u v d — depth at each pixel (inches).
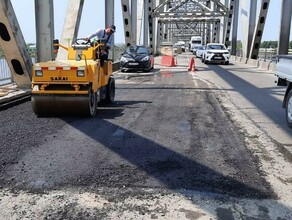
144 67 813.9
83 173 171.8
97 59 331.6
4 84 459.8
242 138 239.0
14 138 230.7
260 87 535.8
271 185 159.6
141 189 154.7
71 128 260.4
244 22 1159.0
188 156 198.8
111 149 210.4
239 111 339.6
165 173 173.3
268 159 195.6
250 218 130.3
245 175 171.2
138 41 1332.4
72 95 287.1
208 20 2212.1
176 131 255.6
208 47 1230.9
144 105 367.9
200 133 250.7
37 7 451.2
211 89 509.4
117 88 516.7
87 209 136.9
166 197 147.2
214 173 173.5
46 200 144.1
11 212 134.3
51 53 467.5
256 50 1069.1
